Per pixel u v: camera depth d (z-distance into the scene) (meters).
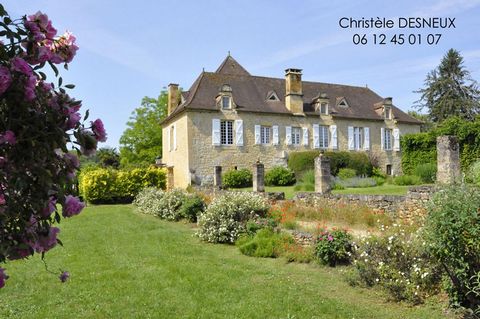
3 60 2.23
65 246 11.83
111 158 49.53
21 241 2.41
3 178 2.23
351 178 29.69
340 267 8.75
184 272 8.60
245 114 32.56
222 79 34.31
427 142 31.75
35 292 7.37
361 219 12.84
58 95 2.42
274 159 33.28
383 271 7.06
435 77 50.69
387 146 37.84
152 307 6.51
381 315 6.09
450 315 5.91
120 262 9.65
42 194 2.35
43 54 2.39
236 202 13.44
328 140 35.53
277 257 10.12
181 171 32.19
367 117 36.97
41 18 2.41
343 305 6.52
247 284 7.75
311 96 37.28
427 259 6.93
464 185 6.11
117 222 17.36
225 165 31.66
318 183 16.19
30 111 2.29
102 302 6.77
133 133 46.81
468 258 5.71
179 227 15.60
